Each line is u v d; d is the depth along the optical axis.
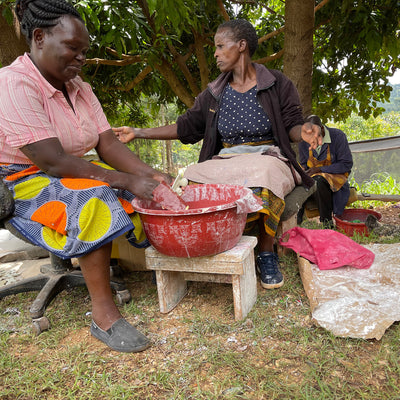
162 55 5.48
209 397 1.51
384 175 5.98
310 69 4.73
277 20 6.27
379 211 4.95
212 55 6.87
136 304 2.28
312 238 2.58
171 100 7.36
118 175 1.91
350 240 2.58
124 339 1.83
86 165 1.89
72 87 2.05
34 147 1.81
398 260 2.46
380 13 5.01
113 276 2.39
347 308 1.94
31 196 1.91
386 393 1.47
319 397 1.45
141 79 5.91
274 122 2.75
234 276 1.98
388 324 1.81
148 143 14.51
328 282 2.31
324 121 6.91
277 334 1.90
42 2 1.74
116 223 1.81
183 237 1.87
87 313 2.21
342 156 4.02
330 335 1.83
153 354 1.81
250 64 2.80
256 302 2.24
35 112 1.81
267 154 2.73
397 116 19.34
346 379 1.56
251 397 1.50
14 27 3.44
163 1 3.04
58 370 1.72
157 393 1.56
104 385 1.62
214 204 2.29
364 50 5.75
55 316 2.21
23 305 2.37
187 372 1.66
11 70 1.84
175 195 1.95
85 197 1.80
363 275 2.35
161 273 2.11
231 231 1.95
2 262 3.06
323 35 6.43
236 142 2.93
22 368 1.76
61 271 2.38
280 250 2.86
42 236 1.88
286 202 2.77
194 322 2.05
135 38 3.74
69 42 1.78
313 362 1.68
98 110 2.24
